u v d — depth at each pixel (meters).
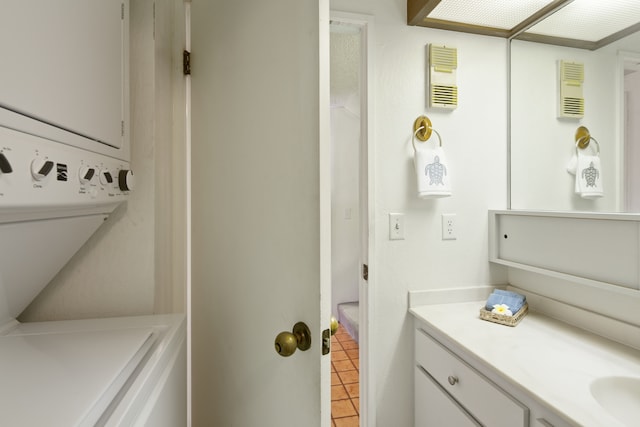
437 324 1.28
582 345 1.07
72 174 0.60
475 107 1.57
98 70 0.73
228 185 0.99
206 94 1.14
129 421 0.50
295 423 0.69
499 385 0.97
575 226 1.20
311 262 0.63
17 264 0.65
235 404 0.97
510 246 1.50
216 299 1.10
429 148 1.52
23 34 0.47
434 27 1.51
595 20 1.23
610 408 0.83
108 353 0.63
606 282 1.08
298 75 0.66
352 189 3.50
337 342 2.86
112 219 0.98
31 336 0.74
